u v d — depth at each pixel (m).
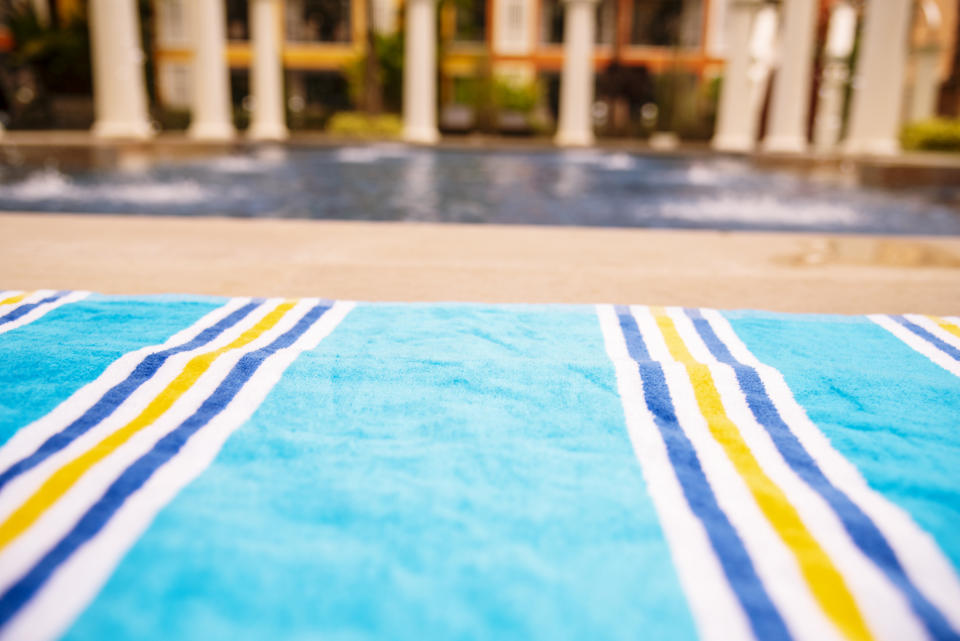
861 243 2.96
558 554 0.64
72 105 15.94
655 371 1.10
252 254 2.44
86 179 6.92
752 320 1.44
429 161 11.15
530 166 10.51
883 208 5.70
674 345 1.28
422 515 0.70
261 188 6.54
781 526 0.69
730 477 0.79
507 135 20.78
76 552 0.61
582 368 1.11
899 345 1.30
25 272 2.04
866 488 0.78
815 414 0.97
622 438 0.89
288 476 0.77
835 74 17.66
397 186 7.14
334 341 1.26
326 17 25.64
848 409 1.00
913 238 3.15
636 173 9.59
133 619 0.54
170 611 0.55
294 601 0.57
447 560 0.63
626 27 25.70
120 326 1.32
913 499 0.75
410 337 1.30
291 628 0.54
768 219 4.95
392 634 0.54
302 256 2.41
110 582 0.58
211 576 0.59
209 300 1.51
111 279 1.97
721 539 0.66
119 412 0.92
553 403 0.99
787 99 12.88
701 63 25.31
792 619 0.56
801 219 4.96
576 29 16.50
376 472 0.78
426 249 2.61
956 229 4.51
